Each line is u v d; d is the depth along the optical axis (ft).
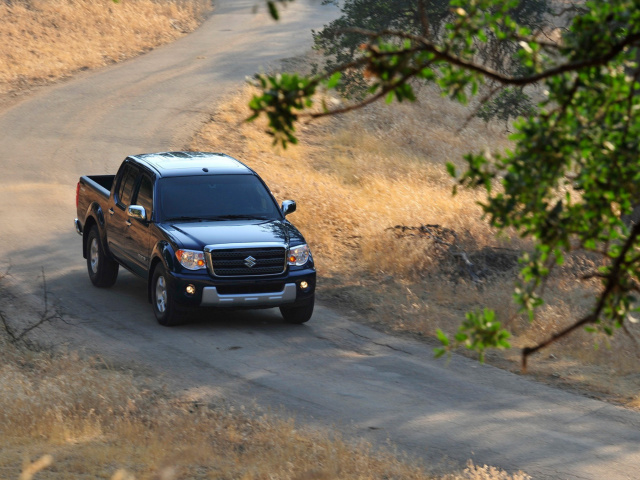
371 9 146.30
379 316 86.69
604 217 22.47
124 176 88.28
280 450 49.96
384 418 59.21
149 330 76.79
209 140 178.29
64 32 268.62
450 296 93.76
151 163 85.76
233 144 176.96
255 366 68.90
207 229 77.15
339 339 78.43
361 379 67.67
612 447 55.88
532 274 23.56
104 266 89.71
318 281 99.60
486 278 100.58
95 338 73.87
